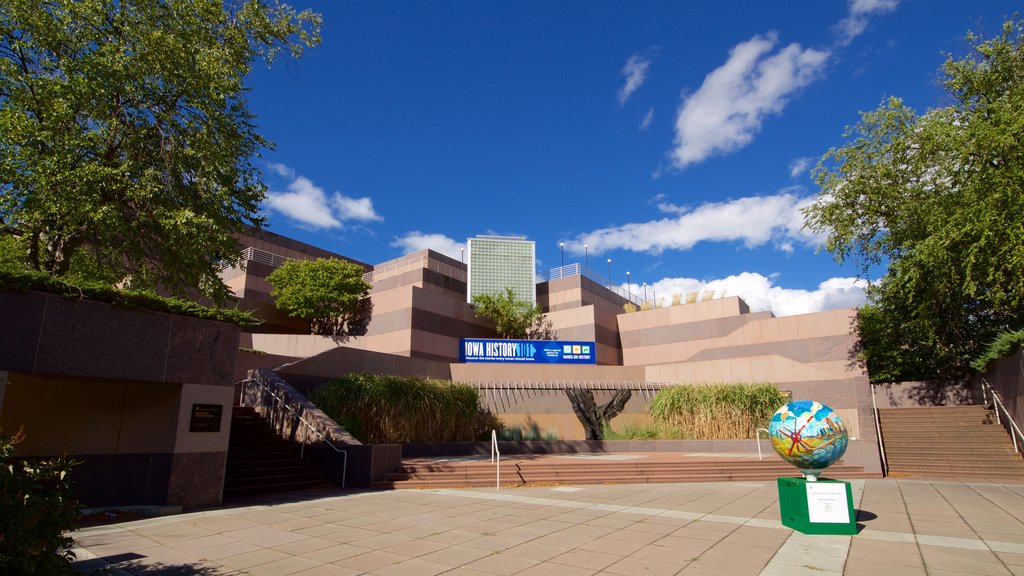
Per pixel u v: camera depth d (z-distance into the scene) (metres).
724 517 9.19
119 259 15.93
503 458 16.97
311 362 18.11
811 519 7.89
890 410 21.38
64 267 14.59
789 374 23.62
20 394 9.04
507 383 23.16
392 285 35.53
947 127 17.75
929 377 25.69
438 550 6.85
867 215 21.36
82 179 12.70
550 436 22.44
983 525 8.55
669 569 6.03
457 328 34.16
